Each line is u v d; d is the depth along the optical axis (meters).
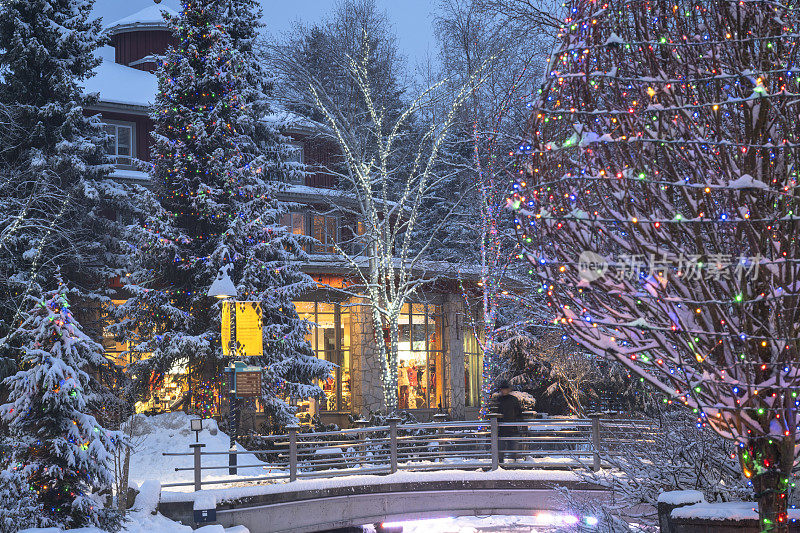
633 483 11.44
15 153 27.30
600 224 6.63
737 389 6.84
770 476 7.14
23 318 23.77
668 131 6.38
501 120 28.53
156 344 24.11
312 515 15.76
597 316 7.02
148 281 25.39
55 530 11.38
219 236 25.45
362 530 17.44
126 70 36.31
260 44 31.72
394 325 27.88
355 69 30.23
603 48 6.49
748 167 6.22
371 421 27.42
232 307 20.11
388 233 28.81
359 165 29.73
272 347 25.09
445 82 31.28
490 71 28.95
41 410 13.47
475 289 34.31
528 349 28.30
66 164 26.84
